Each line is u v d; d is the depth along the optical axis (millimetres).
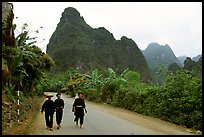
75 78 64812
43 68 33000
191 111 16156
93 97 43250
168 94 18734
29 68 28875
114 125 15734
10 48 22594
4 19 21484
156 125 16078
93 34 182500
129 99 27297
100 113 23219
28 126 14172
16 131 12500
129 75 32969
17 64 23359
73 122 16938
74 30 172625
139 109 23828
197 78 17500
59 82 86562
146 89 23812
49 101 13961
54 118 18844
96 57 160000
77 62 146750
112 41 187000
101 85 41219
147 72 186500
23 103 23297
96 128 14508
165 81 20438
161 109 19344
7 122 13906
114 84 35969
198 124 15070
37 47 31703
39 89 49344
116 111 25484
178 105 17266
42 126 14859
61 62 147750
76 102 14906
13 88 23297
